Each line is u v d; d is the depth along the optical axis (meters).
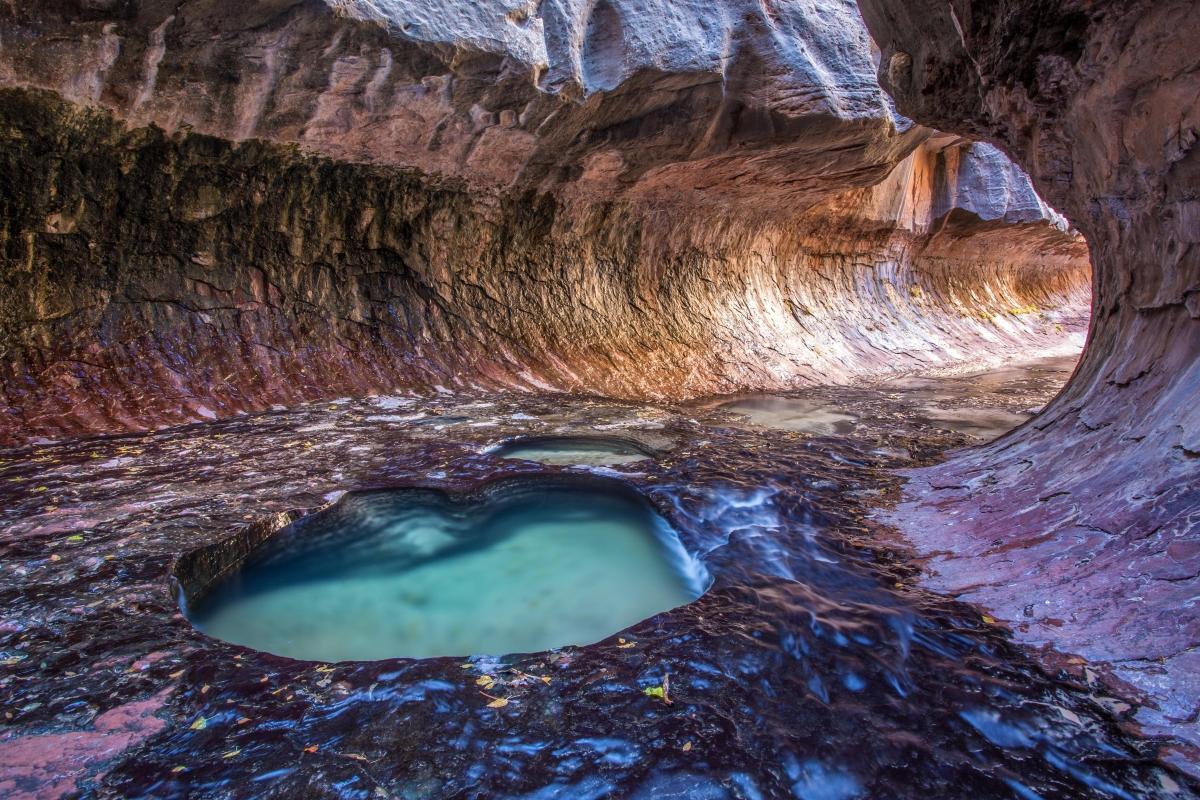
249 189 7.44
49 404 6.25
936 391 11.67
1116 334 4.79
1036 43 4.12
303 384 7.96
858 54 9.63
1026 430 5.34
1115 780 2.10
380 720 2.37
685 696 2.52
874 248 17.20
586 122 8.53
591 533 4.48
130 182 6.65
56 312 6.62
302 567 3.95
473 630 3.29
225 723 2.34
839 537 4.23
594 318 11.26
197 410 6.92
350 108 7.01
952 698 2.51
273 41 6.00
